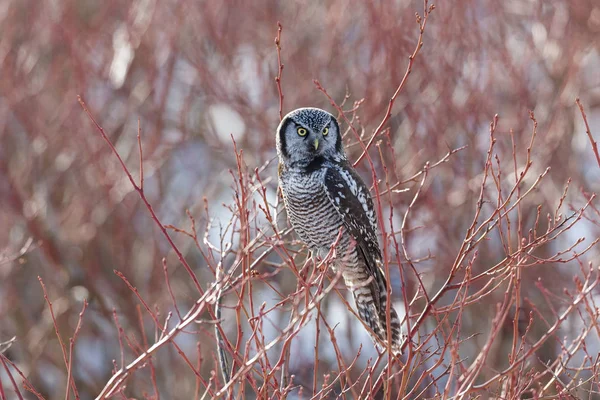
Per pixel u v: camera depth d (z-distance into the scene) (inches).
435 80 607.5
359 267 392.2
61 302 703.7
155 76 717.3
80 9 795.4
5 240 728.3
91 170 752.3
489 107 624.7
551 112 644.7
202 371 685.3
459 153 612.1
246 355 263.6
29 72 764.6
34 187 751.7
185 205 770.8
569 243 636.7
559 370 302.8
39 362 722.2
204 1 713.0
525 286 608.1
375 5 627.5
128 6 741.9
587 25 670.5
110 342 720.3
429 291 612.4
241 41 728.3
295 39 703.7
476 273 604.1
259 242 327.0
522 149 621.6
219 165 789.2
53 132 733.3
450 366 275.1
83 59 738.2
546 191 618.2
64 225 743.7
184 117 711.1
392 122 634.8
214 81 671.8
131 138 747.4
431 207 590.2
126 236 745.6
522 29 670.5
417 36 624.4
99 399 257.6
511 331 605.0
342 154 393.7
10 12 761.6
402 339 352.8
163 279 737.6
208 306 270.1
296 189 385.4
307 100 658.2
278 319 667.4
